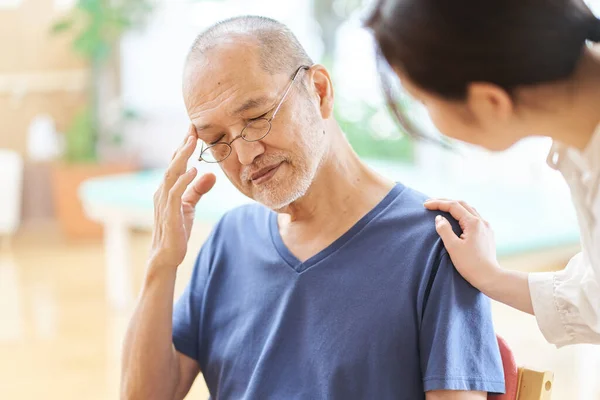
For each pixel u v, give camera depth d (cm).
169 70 620
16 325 385
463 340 112
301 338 124
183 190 127
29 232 623
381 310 118
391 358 116
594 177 93
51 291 446
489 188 333
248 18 122
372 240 124
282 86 118
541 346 304
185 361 140
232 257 140
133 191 377
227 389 133
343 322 120
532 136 90
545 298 110
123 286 407
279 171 121
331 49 568
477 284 114
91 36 586
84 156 591
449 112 87
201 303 141
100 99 622
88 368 326
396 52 85
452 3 80
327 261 125
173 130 619
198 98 119
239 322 134
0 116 629
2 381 314
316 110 123
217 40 118
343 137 130
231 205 306
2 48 623
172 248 130
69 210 579
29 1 621
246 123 118
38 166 633
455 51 81
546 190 349
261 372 126
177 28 614
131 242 569
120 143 600
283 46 120
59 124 638
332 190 128
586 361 256
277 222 137
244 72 116
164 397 134
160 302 131
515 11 79
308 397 121
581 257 110
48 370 325
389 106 89
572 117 87
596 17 83
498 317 339
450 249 116
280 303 128
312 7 570
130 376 133
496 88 83
